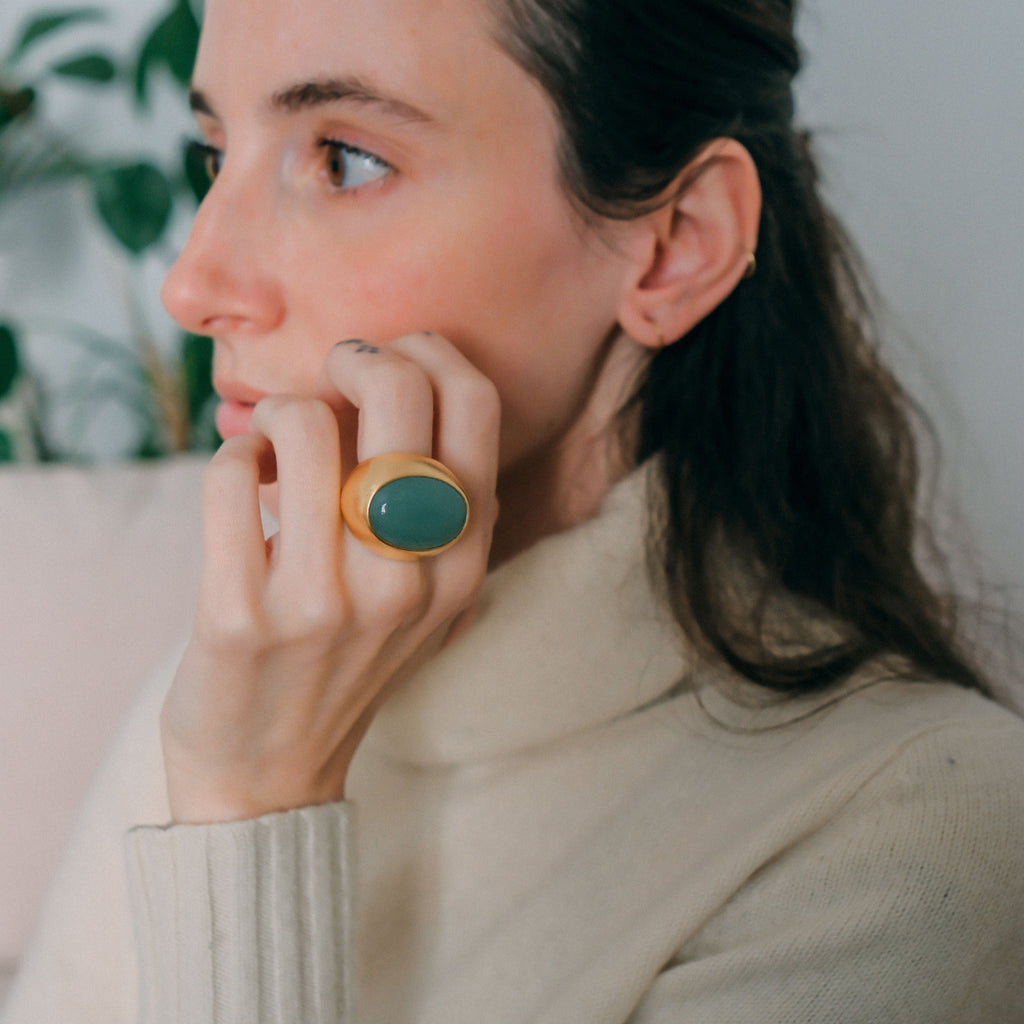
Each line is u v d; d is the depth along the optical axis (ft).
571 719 2.11
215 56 1.83
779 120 2.19
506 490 2.32
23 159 5.71
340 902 1.83
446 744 2.15
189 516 4.31
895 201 3.65
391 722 2.18
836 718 2.01
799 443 2.39
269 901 1.76
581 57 1.79
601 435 2.25
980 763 1.81
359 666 1.74
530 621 2.06
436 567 1.72
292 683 1.71
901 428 2.71
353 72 1.70
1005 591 3.16
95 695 4.02
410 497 1.57
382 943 2.10
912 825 1.73
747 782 1.96
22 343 6.00
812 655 2.15
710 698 2.15
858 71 3.65
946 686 2.11
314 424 1.66
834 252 2.60
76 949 2.62
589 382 2.19
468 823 2.13
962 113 3.44
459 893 2.08
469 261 1.84
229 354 1.96
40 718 3.98
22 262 5.90
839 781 1.80
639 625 2.11
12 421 5.91
